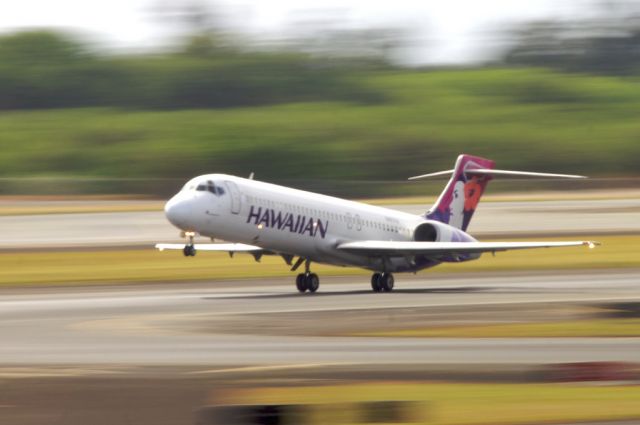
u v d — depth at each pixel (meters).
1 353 96.56
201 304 143.62
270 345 101.69
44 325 118.88
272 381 82.44
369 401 74.88
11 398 76.12
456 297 153.50
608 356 95.06
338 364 90.12
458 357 94.12
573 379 83.50
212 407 73.56
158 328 115.44
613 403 74.25
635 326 116.44
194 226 154.25
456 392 78.31
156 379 83.12
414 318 124.00
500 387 80.25
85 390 79.00
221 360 92.19
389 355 95.12
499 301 144.88
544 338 107.31
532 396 76.88
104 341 104.69
